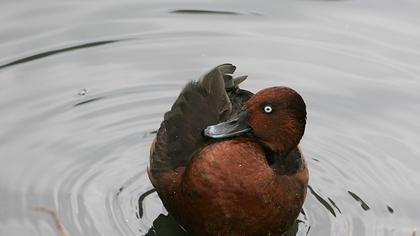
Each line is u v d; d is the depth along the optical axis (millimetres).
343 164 11508
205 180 8969
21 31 13469
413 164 11430
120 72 12938
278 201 9227
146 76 12883
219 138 9414
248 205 9039
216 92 10211
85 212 10406
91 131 11883
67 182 10914
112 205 10594
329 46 13469
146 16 13992
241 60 13203
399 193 10977
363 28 13828
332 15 14125
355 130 12078
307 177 9953
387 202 10828
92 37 13492
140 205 10656
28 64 12914
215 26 13852
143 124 12109
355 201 10859
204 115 9984
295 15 14125
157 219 10438
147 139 11859
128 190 10914
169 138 9977
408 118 12203
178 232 10266
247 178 8953
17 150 11375
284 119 9375
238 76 11883
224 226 9180
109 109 12297
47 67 12906
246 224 9180
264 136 9398
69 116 12086
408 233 10242
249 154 9031
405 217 10555
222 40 13586
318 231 10336
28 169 11062
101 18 13875
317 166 11469
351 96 12609
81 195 10719
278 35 13703
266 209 9148
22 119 11930
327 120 12250
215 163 8945
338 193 11008
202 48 13445
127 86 12680
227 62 13164
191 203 9172
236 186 8938
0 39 13281
